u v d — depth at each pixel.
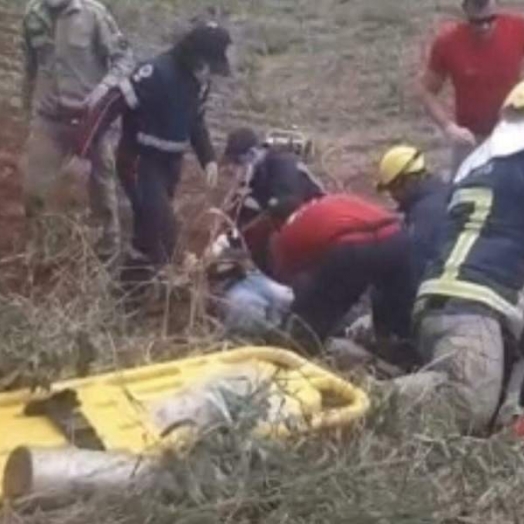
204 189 13.98
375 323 10.88
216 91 19.22
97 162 12.82
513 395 9.62
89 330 9.63
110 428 8.21
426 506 7.58
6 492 7.63
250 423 7.85
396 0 24.03
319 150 17.08
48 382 8.63
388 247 10.45
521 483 8.04
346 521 7.38
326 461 7.83
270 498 7.50
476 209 9.79
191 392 8.30
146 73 12.43
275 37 22.17
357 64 21.03
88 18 13.09
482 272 9.61
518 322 9.61
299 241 10.54
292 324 10.47
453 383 9.27
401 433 8.35
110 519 7.39
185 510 7.34
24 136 15.39
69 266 10.90
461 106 14.08
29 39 13.25
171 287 10.66
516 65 13.92
